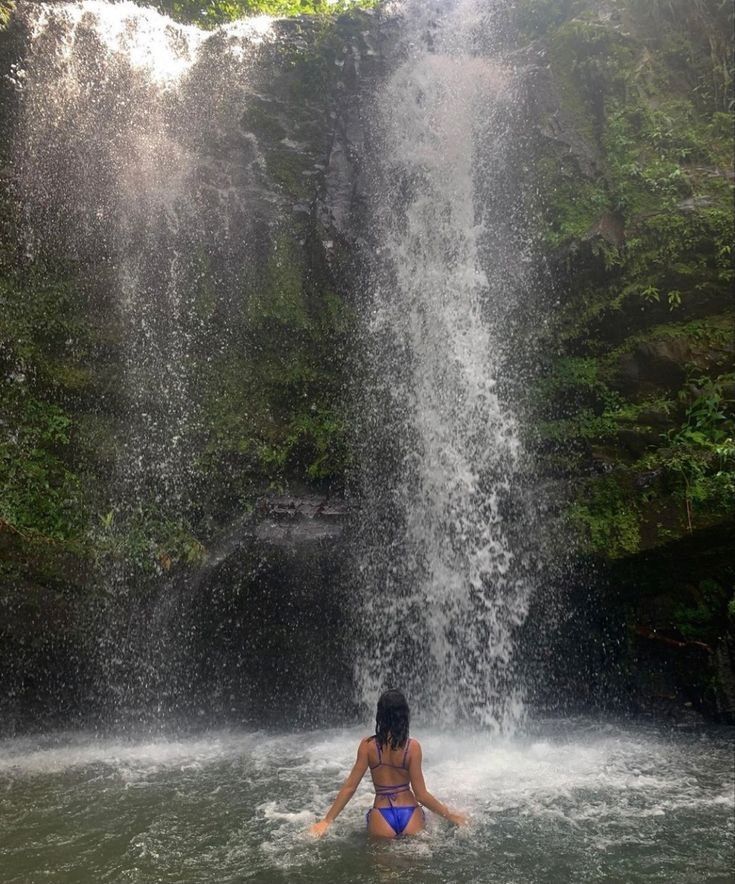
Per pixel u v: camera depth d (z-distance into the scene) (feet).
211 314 29.27
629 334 25.82
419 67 31.91
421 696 24.56
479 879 13.08
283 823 15.75
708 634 23.06
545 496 24.18
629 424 24.77
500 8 31.35
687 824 15.58
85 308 27.94
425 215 30.19
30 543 22.63
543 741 21.94
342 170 31.35
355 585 24.72
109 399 27.32
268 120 31.40
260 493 27.55
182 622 23.63
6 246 27.22
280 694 23.99
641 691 23.90
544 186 27.73
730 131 25.95
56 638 22.59
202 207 30.12
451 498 26.27
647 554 22.00
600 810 16.35
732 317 24.49
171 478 26.96
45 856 14.29
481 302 28.25
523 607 23.98
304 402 29.22
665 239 25.08
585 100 28.58
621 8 28.66
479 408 27.22
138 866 13.76
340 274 30.22
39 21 29.22
